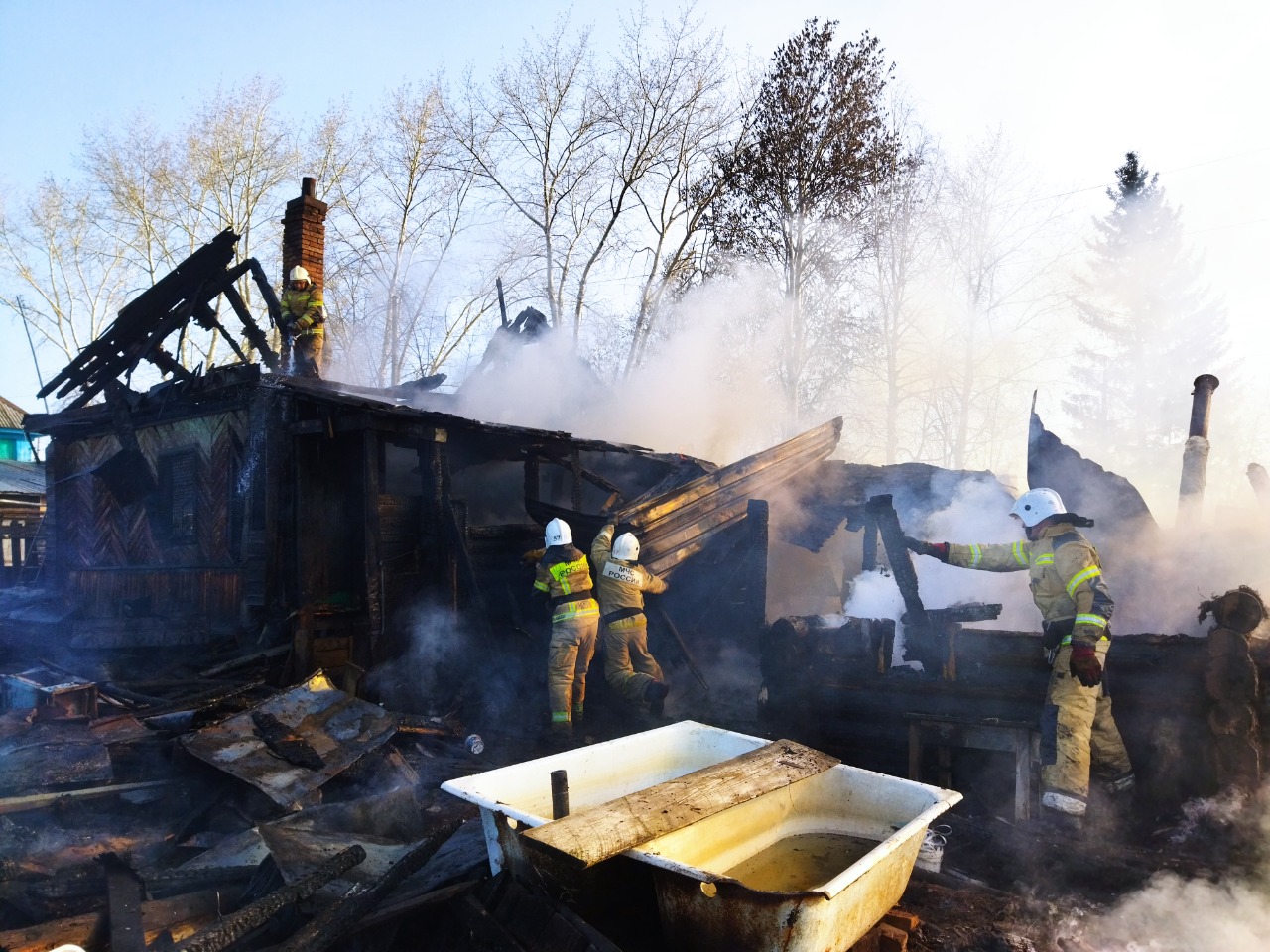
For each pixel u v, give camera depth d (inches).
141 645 316.2
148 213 1249.4
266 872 137.2
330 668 299.7
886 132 808.3
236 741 194.4
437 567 319.0
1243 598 183.5
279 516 329.7
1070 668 173.9
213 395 367.2
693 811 126.6
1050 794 174.7
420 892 132.4
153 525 408.5
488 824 134.6
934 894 156.0
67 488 465.4
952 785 204.4
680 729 176.1
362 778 200.2
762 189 816.3
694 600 331.9
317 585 328.5
